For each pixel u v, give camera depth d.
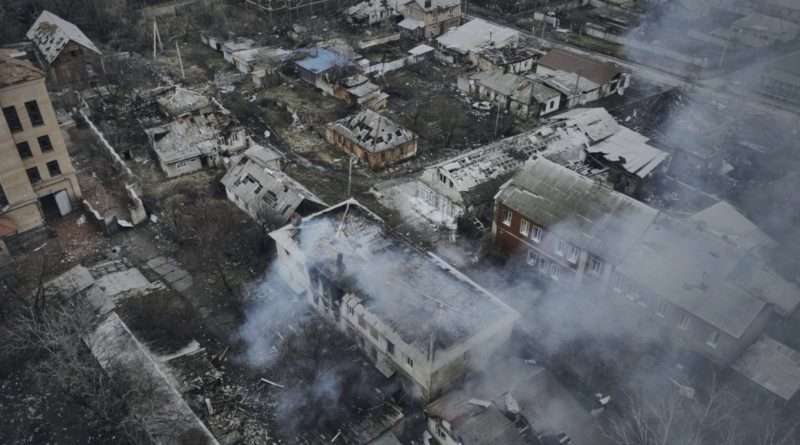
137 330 38.44
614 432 33.53
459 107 73.62
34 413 33.56
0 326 37.59
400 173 60.41
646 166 57.75
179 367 36.06
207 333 39.56
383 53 88.62
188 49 88.44
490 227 51.38
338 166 61.00
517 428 31.47
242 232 48.56
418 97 76.19
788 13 103.00
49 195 48.09
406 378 35.03
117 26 89.38
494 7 106.75
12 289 39.38
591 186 43.12
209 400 34.28
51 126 45.88
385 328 34.28
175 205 52.00
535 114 72.38
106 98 70.50
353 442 32.59
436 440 33.16
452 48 87.00
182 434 31.72
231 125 61.53
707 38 96.81
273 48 85.56
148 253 46.31
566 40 96.19
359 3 101.06
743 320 34.66
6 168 43.09
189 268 44.84
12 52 67.56
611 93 79.62
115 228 47.94
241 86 77.50
